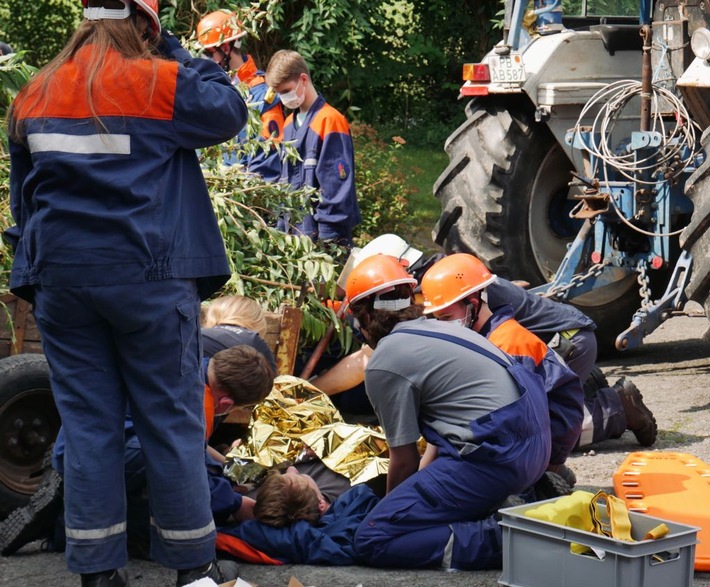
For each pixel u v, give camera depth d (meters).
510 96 7.03
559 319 4.87
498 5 14.09
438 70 14.19
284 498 3.77
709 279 5.93
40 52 11.80
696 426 5.46
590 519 3.34
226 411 3.66
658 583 3.15
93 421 3.13
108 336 3.14
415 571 3.67
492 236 6.97
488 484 3.64
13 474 4.00
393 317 3.85
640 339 6.23
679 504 4.12
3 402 3.91
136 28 3.13
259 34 11.13
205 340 4.16
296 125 6.20
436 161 12.92
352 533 3.77
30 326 4.22
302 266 5.09
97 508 3.11
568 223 7.18
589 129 6.48
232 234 5.14
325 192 6.07
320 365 5.45
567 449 4.21
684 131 6.22
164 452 3.12
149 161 3.07
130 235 3.03
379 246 5.09
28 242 3.10
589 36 6.84
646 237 6.46
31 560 3.75
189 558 3.16
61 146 3.03
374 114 13.72
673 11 6.48
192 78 3.11
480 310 4.28
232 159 6.23
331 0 11.12
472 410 3.66
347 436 4.18
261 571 3.68
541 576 3.29
